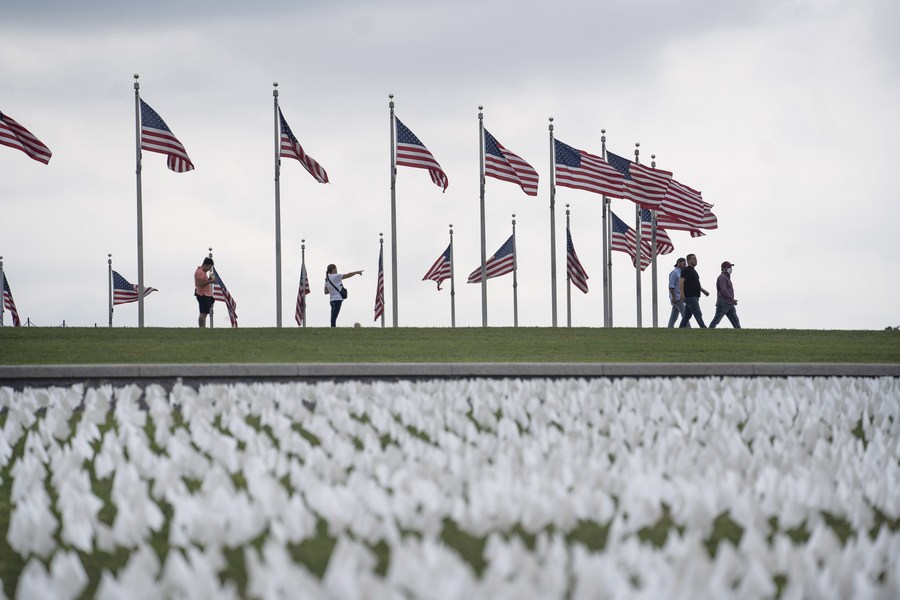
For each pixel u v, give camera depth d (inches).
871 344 3922.2
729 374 2810.0
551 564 930.7
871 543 1117.7
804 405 2170.3
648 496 1342.3
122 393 2320.4
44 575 984.9
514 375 2706.7
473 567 1086.4
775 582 1043.9
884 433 1935.3
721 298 5068.9
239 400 2252.7
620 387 2487.7
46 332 4035.4
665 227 5826.8
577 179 5546.3
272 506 1245.1
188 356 3112.7
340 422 1905.8
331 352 3289.9
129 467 1412.4
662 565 956.6
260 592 914.1
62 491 1330.0
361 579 873.5
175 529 1133.7
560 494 1290.6
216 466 1371.8
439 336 4045.3
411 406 2103.8
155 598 921.5
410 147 5615.2
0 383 2468.0
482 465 1535.4
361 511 1200.2
